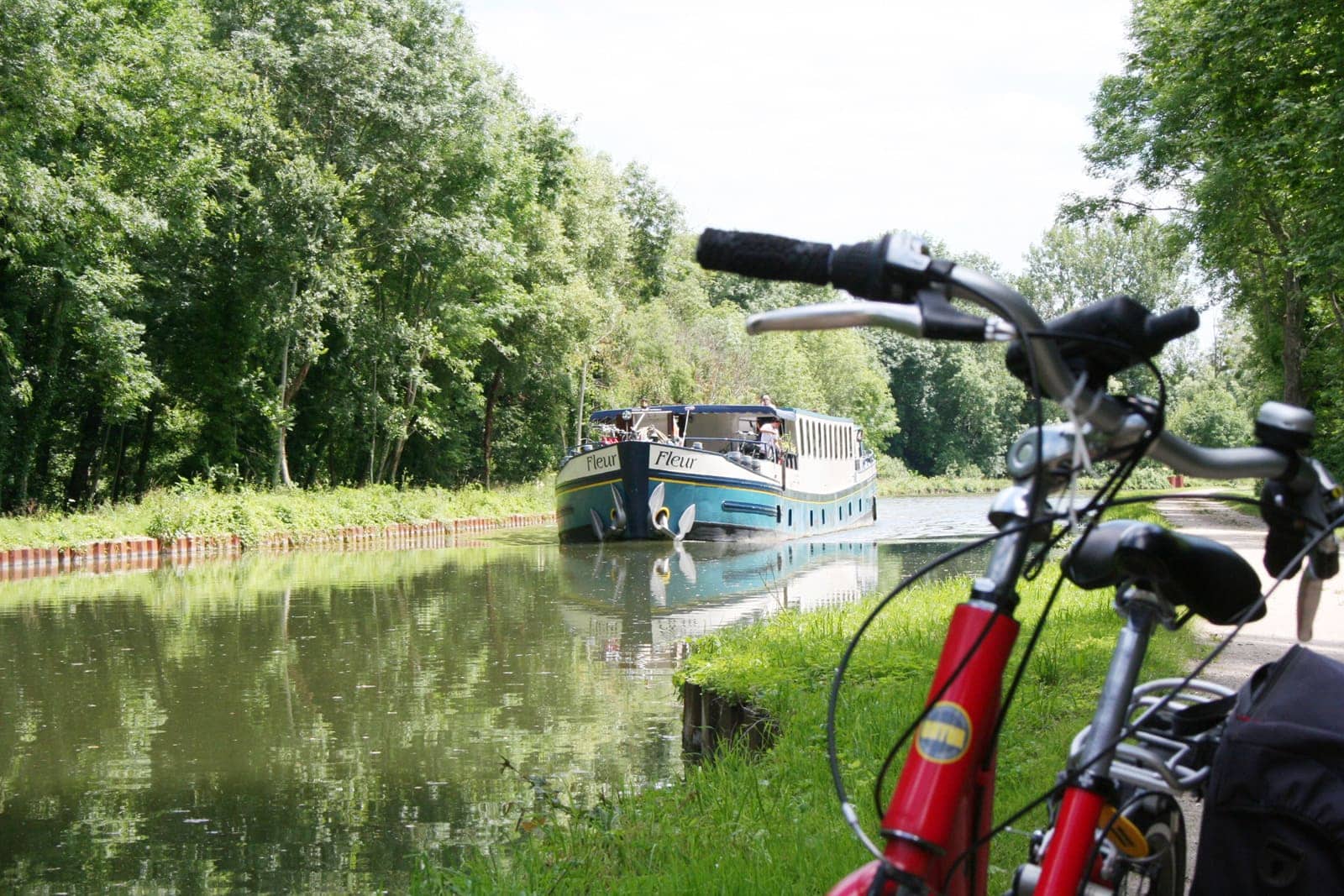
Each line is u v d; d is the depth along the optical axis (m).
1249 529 25.47
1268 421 1.82
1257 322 38.97
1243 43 19.08
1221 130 20.81
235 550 32.94
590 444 33.69
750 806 5.61
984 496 82.06
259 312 37.31
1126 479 1.72
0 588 22.83
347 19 38.78
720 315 76.94
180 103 31.11
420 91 39.09
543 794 6.77
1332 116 17.38
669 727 9.96
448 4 40.72
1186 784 1.94
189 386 38.38
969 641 1.59
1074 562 1.89
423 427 48.00
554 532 42.69
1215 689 2.16
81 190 28.28
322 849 7.22
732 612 17.73
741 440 34.66
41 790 8.71
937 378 103.06
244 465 41.25
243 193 37.16
